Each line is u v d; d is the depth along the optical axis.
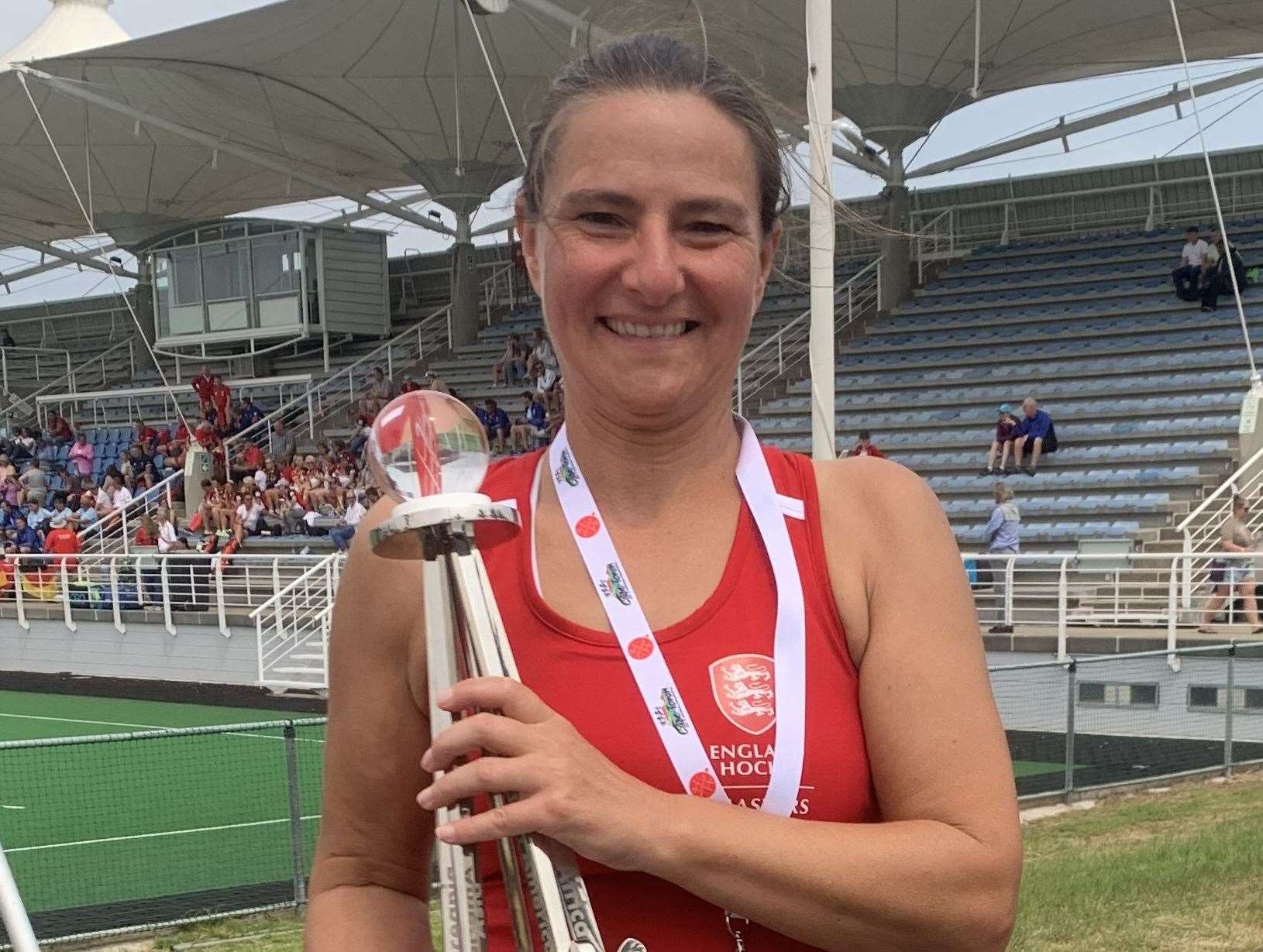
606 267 1.41
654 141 1.40
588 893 1.36
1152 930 6.29
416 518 1.20
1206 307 21.25
